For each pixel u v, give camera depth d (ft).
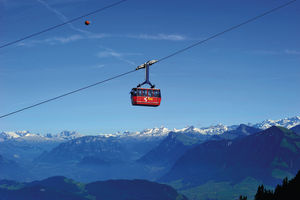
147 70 205.67
